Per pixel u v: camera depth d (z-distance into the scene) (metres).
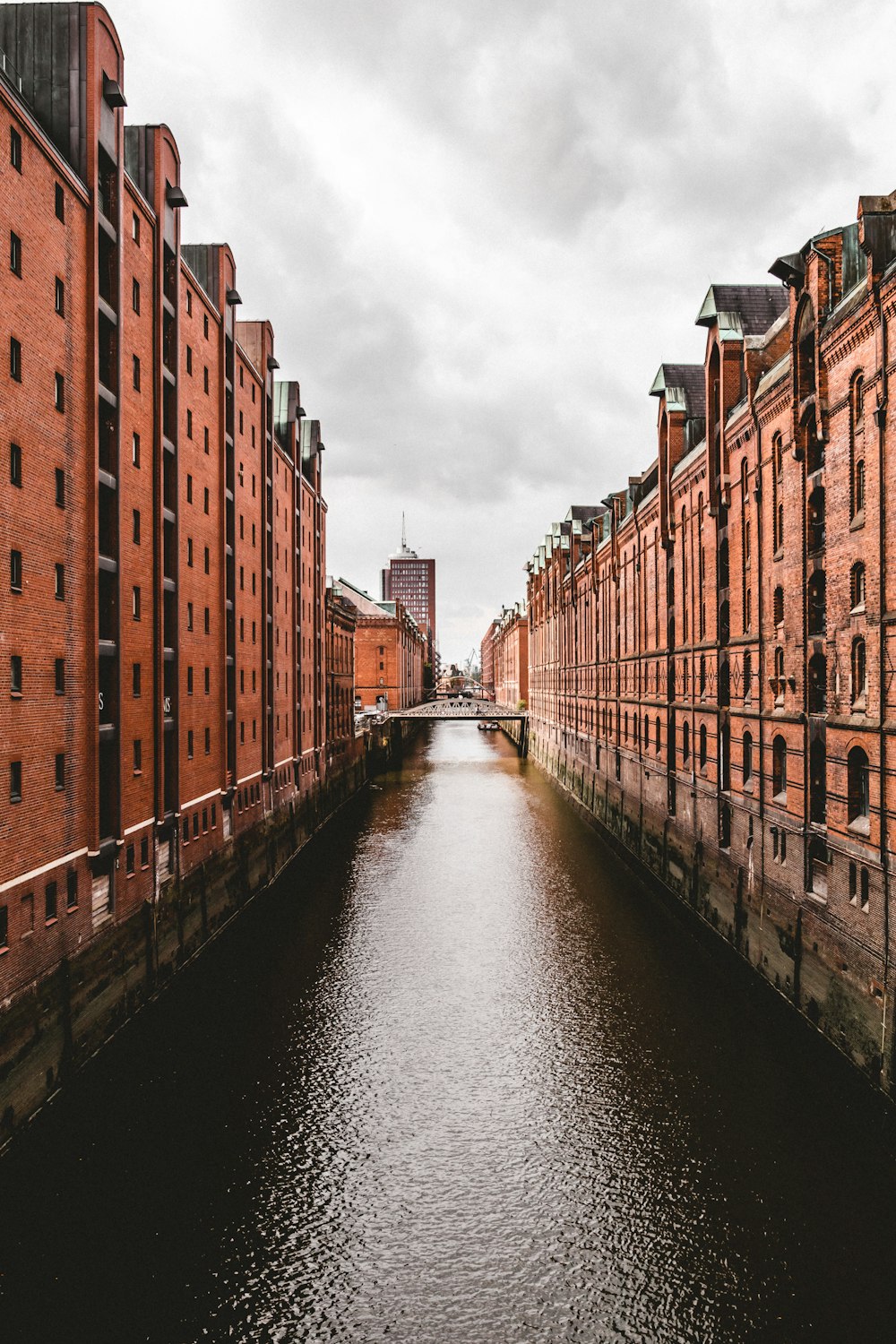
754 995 21.27
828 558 17.56
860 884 15.88
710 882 26.12
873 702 15.40
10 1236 12.46
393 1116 15.84
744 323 25.06
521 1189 13.71
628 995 21.36
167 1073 17.36
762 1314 11.12
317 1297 11.48
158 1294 11.46
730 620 24.64
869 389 15.59
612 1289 11.62
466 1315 11.23
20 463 14.86
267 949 25.20
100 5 18.02
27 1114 14.59
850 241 17.16
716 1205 13.20
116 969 18.73
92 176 17.66
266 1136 15.13
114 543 19.00
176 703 23.23
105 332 19.08
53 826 15.88
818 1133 14.99
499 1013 20.27
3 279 14.34
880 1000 14.96
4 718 14.16
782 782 20.77
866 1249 12.20
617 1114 15.80
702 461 27.33
